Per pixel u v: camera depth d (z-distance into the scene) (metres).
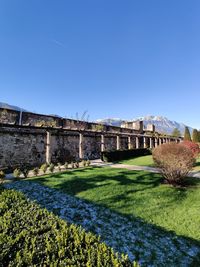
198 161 18.98
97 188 9.12
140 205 7.57
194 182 10.88
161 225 6.24
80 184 9.75
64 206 7.25
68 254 2.57
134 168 14.66
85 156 22.75
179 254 4.92
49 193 8.58
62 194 8.46
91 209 7.06
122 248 4.96
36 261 2.41
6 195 4.87
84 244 2.82
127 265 2.45
